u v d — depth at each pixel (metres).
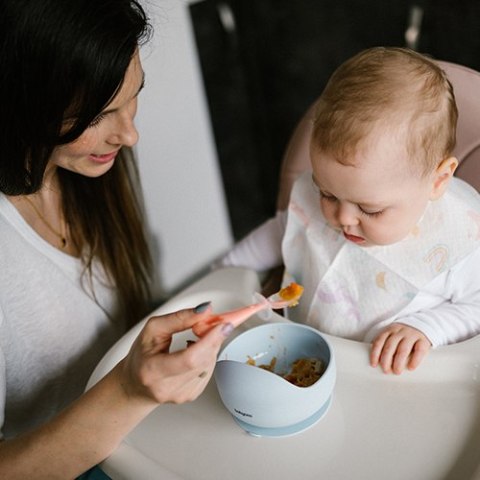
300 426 0.68
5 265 0.84
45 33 0.59
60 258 0.90
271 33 1.87
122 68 0.63
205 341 0.55
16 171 0.73
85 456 0.65
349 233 0.81
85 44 0.60
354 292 0.88
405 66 0.73
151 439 0.71
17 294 0.85
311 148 0.76
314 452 0.66
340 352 0.77
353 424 0.69
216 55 1.76
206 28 1.69
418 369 0.73
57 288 0.90
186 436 0.70
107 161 0.77
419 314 0.81
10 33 0.59
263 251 1.05
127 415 0.63
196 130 1.75
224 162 1.94
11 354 0.86
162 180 1.65
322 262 0.89
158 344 0.60
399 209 0.75
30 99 0.63
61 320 0.91
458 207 0.81
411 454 0.65
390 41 1.73
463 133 0.88
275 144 2.12
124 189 0.96
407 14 1.66
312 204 0.92
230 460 0.67
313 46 1.85
